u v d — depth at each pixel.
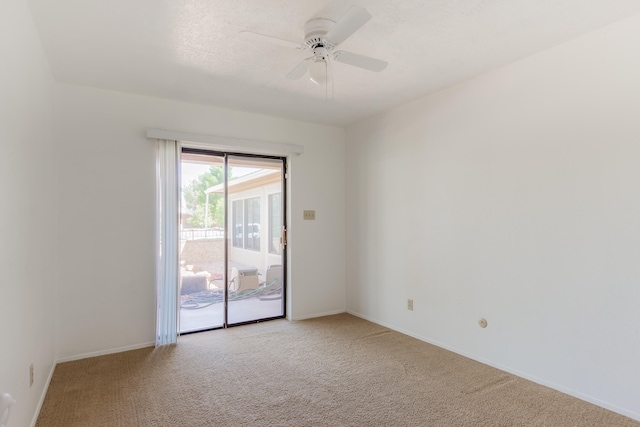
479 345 3.05
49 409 2.26
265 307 4.38
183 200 4.01
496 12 2.11
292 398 2.43
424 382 2.66
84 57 2.63
